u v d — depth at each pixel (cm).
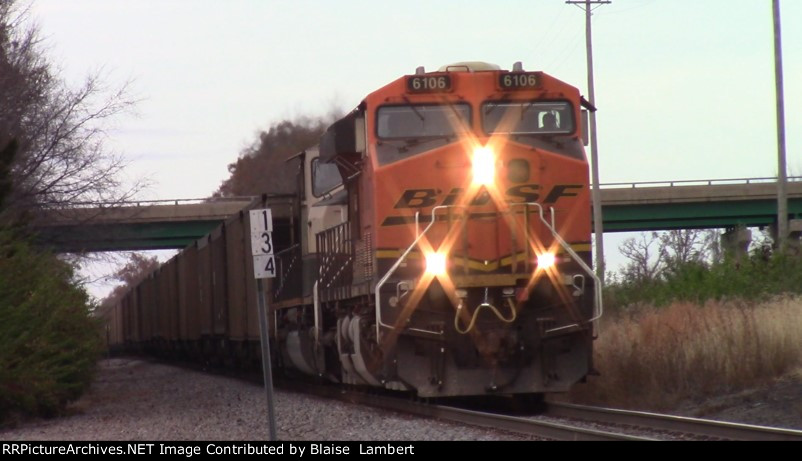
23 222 7675
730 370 5803
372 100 5588
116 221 11481
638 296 9750
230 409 6500
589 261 5506
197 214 17288
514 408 5769
